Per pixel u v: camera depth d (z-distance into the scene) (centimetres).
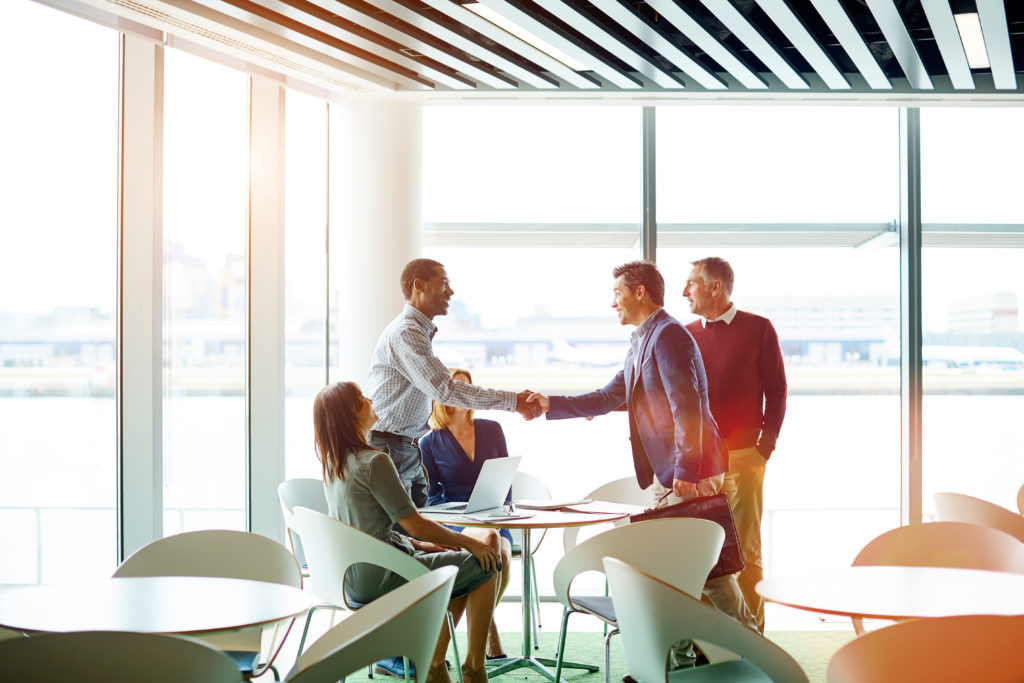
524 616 442
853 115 579
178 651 188
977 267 577
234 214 536
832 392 586
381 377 432
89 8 434
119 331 478
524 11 403
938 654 206
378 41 460
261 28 445
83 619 233
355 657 229
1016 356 578
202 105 521
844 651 211
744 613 367
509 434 735
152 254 484
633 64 480
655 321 398
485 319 595
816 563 640
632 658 269
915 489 579
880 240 584
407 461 429
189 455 511
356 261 548
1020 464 577
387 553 330
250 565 318
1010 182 574
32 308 470
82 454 484
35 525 484
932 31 454
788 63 479
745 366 451
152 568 312
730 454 450
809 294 585
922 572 296
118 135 477
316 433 351
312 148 574
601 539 336
